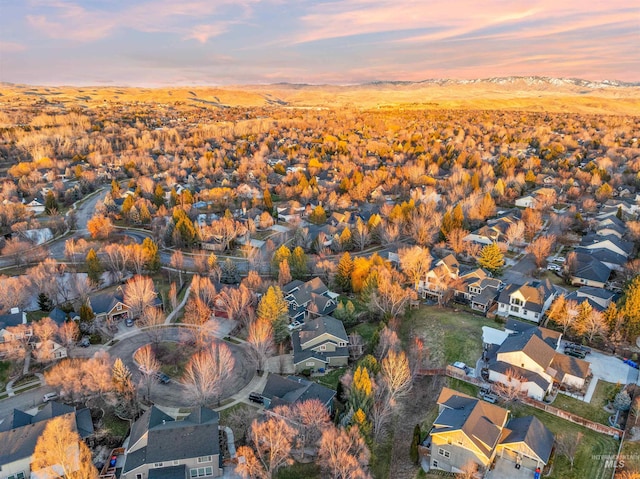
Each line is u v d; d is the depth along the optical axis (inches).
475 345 2805.1
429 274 3558.1
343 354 2832.2
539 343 2491.4
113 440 2194.9
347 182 6407.5
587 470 1893.5
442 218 4741.6
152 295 3388.3
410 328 3095.5
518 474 1895.9
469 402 2086.6
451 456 1927.9
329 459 1863.9
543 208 5369.1
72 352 2913.4
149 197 6220.5
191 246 4749.0
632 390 2314.2
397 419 2311.8
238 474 1988.2
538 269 3865.7
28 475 1963.6
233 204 6013.8
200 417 2124.8
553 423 2145.7
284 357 2891.2
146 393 2544.3
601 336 2812.5
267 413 2203.5
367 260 3735.2
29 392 2554.1
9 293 3228.3
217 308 3393.2
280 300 3088.1
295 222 5167.3
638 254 4092.0
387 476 1974.7
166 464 1937.7
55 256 4419.3
